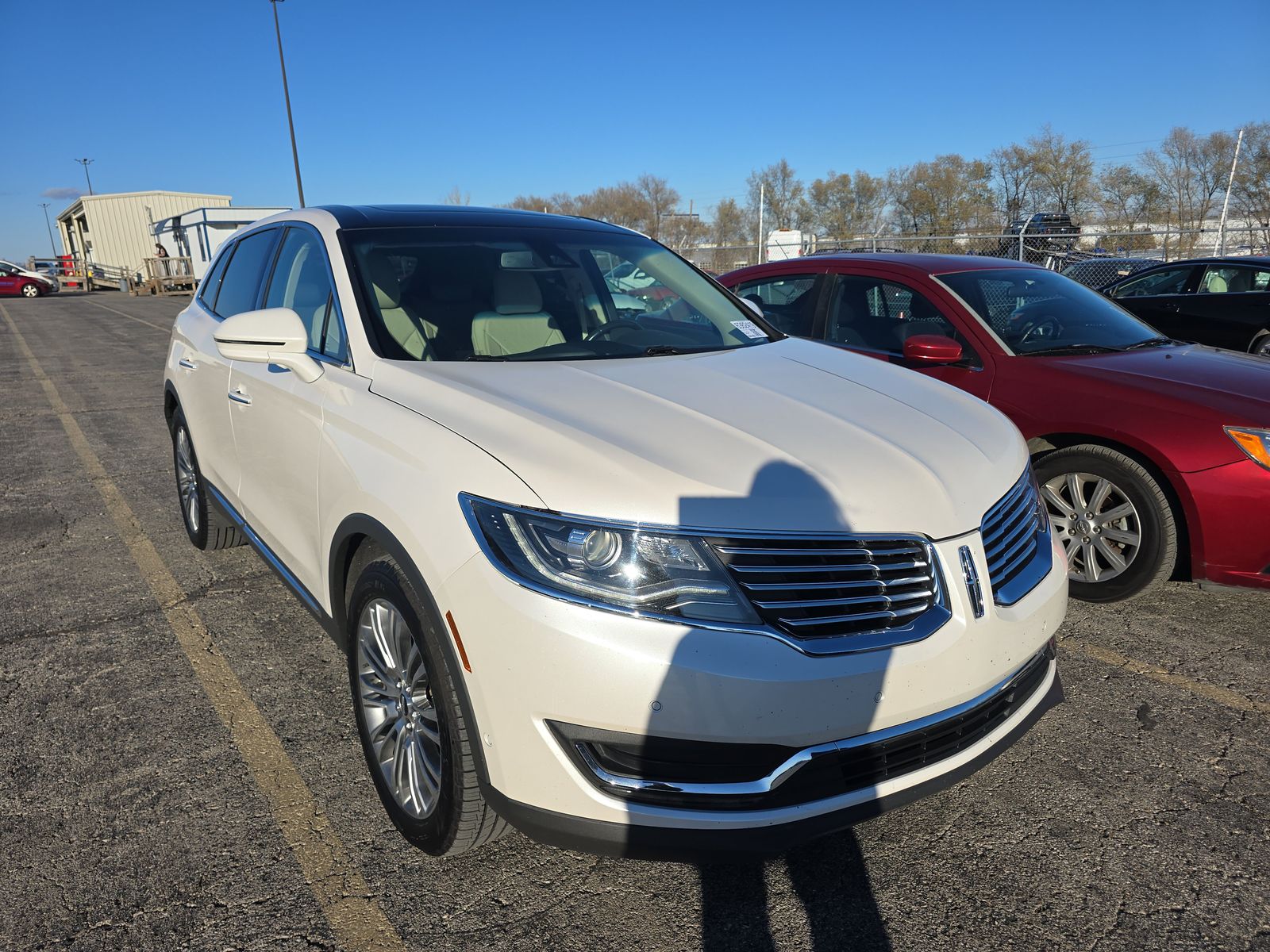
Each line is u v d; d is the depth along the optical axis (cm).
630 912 218
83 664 346
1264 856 239
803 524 195
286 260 353
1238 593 399
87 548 482
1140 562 382
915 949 208
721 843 189
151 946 206
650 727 184
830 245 2789
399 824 239
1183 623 384
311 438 270
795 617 191
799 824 192
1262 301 895
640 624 185
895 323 475
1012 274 491
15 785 268
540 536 192
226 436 364
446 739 209
